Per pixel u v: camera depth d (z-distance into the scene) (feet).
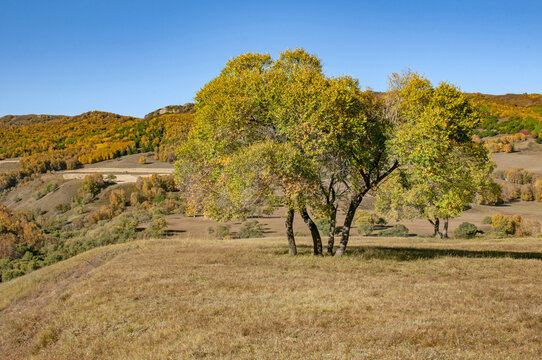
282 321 34.96
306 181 64.90
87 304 46.37
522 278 51.78
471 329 30.81
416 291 44.91
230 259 73.31
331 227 79.41
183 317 38.27
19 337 42.37
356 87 68.69
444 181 64.90
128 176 579.89
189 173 80.64
